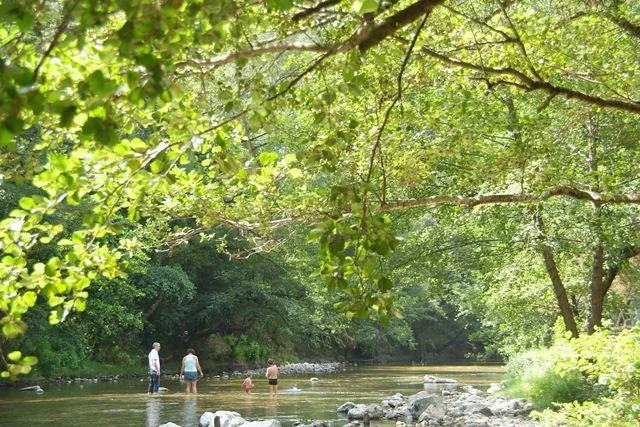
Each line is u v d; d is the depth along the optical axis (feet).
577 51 29.43
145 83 11.61
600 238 46.09
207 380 99.14
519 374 72.69
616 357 30.27
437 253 59.41
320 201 25.12
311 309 121.90
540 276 66.28
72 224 70.95
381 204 21.99
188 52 15.84
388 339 183.11
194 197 25.02
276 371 74.49
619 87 29.96
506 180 29.43
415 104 29.73
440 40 25.21
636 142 42.04
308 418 54.90
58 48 11.12
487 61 27.17
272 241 29.76
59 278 14.83
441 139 27.37
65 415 55.36
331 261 13.60
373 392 79.66
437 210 55.31
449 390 81.92
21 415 55.21
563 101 36.24
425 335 192.65
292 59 27.35
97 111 11.33
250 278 119.44
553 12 32.14
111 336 113.29
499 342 102.37
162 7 10.97
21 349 92.48
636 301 71.67
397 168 25.64
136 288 104.94
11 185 68.64
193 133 14.30
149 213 24.54
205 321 125.29
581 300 69.41
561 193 26.63
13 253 14.47
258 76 16.78
